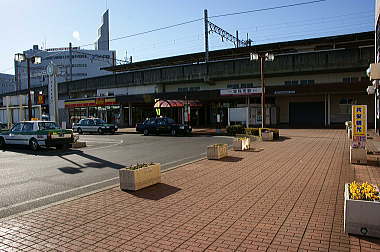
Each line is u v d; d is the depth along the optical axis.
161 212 5.66
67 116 47.03
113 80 45.62
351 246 4.09
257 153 13.09
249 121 31.20
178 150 15.31
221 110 37.22
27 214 5.71
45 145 16.14
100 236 4.63
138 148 16.53
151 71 41.53
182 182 7.98
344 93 31.19
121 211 5.77
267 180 8.02
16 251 4.21
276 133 19.16
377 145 14.21
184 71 38.75
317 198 6.32
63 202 6.41
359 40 32.47
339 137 19.75
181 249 4.13
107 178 8.94
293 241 4.29
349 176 8.27
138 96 37.66
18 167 11.09
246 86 36.91
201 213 5.55
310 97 33.72
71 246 4.32
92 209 5.92
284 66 32.84
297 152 13.19
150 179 7.66
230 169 9.60
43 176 9.38
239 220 5.15
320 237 4.39
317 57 31.39
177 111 35.69
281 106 35.03
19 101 28.17
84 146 17.66
